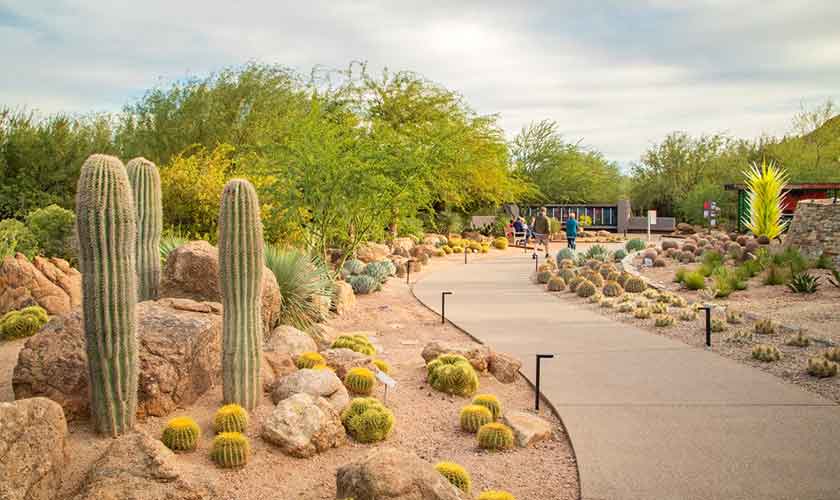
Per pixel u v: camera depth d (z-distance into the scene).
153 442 5.28
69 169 22.36
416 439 6.68
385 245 25.73
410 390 8.19
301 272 11.29
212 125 25.75
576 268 20.69
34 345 6.39
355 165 15.66
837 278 14.38
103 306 5.70
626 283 16.83
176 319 6.93
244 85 27.16
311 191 15.46
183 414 6.52
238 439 5.75
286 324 10.36
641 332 11.74
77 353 6.30
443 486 4.72
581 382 8.42
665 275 19.36
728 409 7.27
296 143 15.87
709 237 30.00
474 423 6.86
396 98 30.31
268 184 17.14
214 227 18.02
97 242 5.64
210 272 8.56
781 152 42.34
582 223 44.72
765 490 5.28
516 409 7.61
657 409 7.30
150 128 26.00
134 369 5.93
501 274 21.56
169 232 15.30
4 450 4.62
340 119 24.08
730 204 41.84
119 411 5.84
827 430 6.56
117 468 5.02
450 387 8.06
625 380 8.49
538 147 50.84
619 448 6.21
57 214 16.02
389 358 9.88
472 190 35.28
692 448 6.17
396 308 14.62
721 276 16.03
